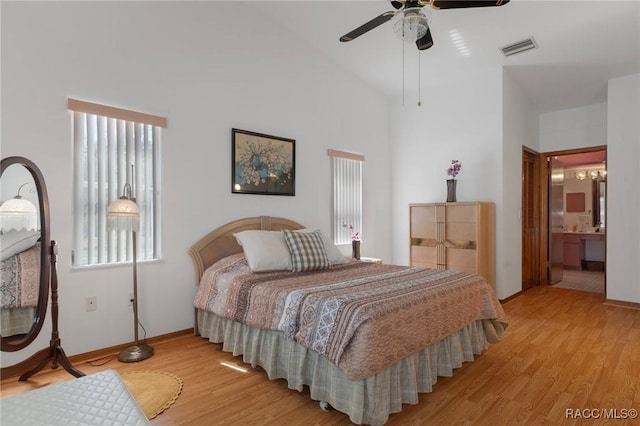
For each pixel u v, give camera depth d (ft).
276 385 7.20
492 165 14.35
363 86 16.42
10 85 7.42
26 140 7.61
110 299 8.80
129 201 8.38
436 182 16.30
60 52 8.03
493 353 8.93
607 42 11.79
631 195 13.62
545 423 5.85
